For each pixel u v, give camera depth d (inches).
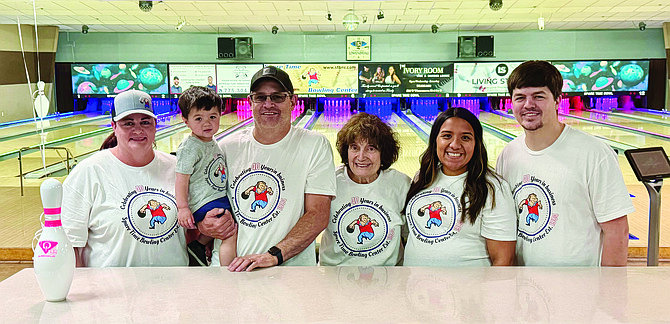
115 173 66.6
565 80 412.8
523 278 52.8
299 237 62.0
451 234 63.5
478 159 62.4
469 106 451.8
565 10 299.3
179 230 69.3
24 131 341.1
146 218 66.2
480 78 414.0
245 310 44.6
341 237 68.5
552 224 62.7
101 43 417.7
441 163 65.4
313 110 455.5
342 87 418.9
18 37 361.7
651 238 76.3
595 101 469.4
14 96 363.3
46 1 250.4
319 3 266.4
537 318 42.4
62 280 46.6
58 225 47.6
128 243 66.1
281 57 417.7
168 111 442.6
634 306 44.9
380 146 65.0
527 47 408.8
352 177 68.8
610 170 60.9
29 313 44.4
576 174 61.7
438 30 408.8
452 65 413.4
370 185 67.9
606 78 411.5
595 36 405.4
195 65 420.5
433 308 44.8
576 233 62.4
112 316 43.5
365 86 418.0
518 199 65.1
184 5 267.1
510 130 331.6
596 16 325.7
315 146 65.6
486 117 406.9
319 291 49.4
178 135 323.0
